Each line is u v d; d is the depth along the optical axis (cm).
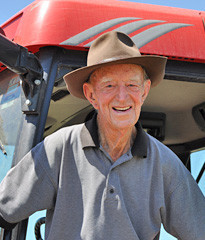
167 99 240
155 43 175
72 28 167
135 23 175
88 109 234
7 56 147
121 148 147
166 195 155
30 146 157
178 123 265
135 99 144
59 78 168
